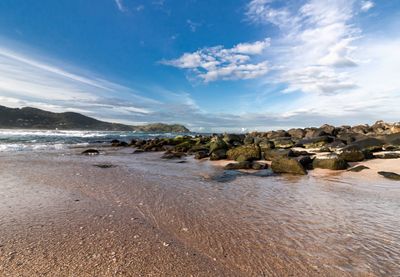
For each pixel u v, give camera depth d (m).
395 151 20.39
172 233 5.77
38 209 7.19
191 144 33.88
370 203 8.33
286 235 5.75
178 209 7.53
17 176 12.06
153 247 5.02
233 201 8.52
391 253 4.93
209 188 10.50
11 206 7.40
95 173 13.41
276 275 4.14
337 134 40.50
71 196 8.66
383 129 39.94
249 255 4.80
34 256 4.53
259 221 6.62
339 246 5.22
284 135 44.25
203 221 6.57
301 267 4.39
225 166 16.20
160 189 10.08
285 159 14.48
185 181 11.94
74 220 6.38
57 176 12.23
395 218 6.90
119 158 22.23
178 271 4.18
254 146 20.67
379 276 4.14
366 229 6.13
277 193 9.70
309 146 27.84
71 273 4.02
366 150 18.36
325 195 9.38
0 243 5.01
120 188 10.04
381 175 12.90
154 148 32.47
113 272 4.08
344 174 13.67
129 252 4.77
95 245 5.02
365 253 4.93
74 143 40.31
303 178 12.77
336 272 4.25
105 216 6.75
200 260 4.57
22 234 5.46
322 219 6.80
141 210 7.35
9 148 28.03
